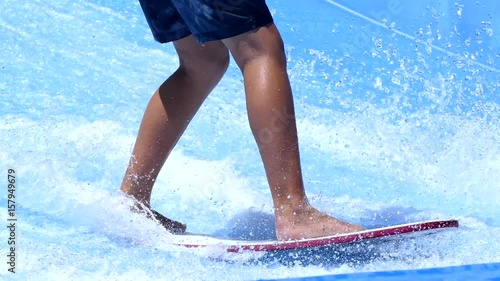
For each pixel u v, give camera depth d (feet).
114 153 26.37
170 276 17.83
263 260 19.57
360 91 38.52
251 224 22.54
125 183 22.75
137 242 20.44
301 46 43.86
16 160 23.80
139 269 18.13
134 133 29.19
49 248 18.90
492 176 27.27
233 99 35.96
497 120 32.58
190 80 23.15
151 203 24.39
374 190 26.25
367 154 30.48
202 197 24.94
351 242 19.11
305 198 20.08
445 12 46.93
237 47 20.40
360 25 46.16
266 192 25.20
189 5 20.30
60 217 21.30
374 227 21.25
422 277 17.76
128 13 44.93
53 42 39.17
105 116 30.83
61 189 22.16
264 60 20.13
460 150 29.19
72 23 42.11
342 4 47.60
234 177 26.61
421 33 43.91
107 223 20.83
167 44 42.22
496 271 18.16
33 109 30.55
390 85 39.58
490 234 21.17
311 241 19.10
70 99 32.48
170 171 27.07
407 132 32.09
